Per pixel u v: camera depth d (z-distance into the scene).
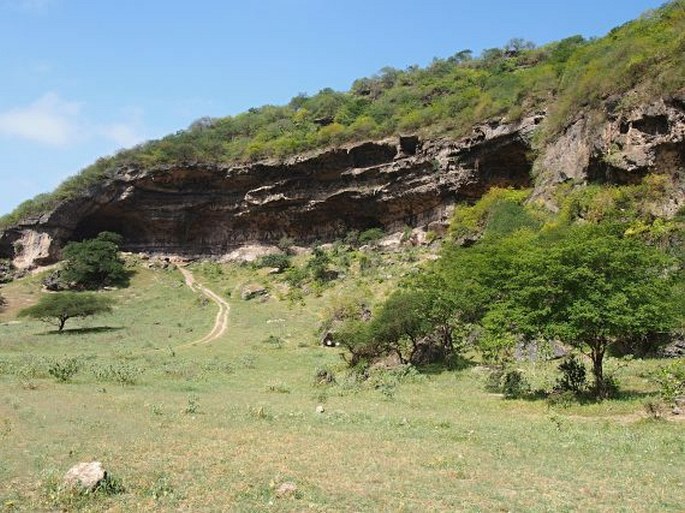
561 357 29.81
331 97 101.19
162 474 10.98
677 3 52.78
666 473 11.66
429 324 34.16
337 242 77.56
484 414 20.16
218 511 8.98
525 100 60.34
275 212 82.31
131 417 17.42
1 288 79.81
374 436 15.35
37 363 33.22
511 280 26.25
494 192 58.38
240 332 53.31
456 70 96.62
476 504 9.49
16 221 88.31
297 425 16.88
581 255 22.12
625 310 20.83
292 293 65.88
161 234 90.50
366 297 54.97
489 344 24.38
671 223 35.41
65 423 16.09
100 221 92.12
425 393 25.77
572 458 13.06
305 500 9.55
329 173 77.19
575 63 59.09
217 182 86.00
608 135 43.28
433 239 65.69
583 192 43.41
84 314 56.75
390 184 71.38
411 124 71.25
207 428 16.00
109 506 9.16
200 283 78.81
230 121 106.44
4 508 8.94
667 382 19.83
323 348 44.59
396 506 9.31
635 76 42.56
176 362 37.56
